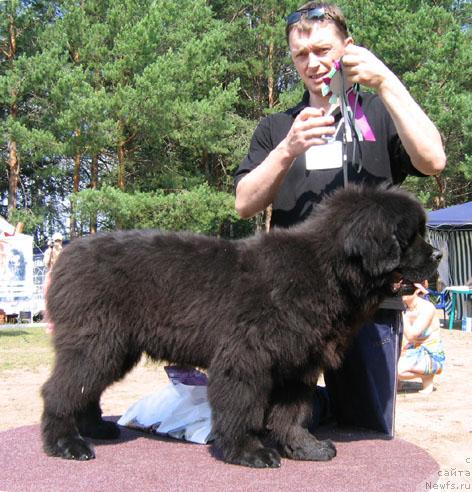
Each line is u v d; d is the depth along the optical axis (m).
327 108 4.36
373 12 23.67
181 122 22.28
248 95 28.95
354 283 3.66
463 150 24.45
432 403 7.32
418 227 3.74
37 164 25.53
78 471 3.55
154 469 3.60
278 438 3.90
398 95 3.75
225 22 28.34
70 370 3.83
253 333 3.60
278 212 4.45
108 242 3.99
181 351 3.89
